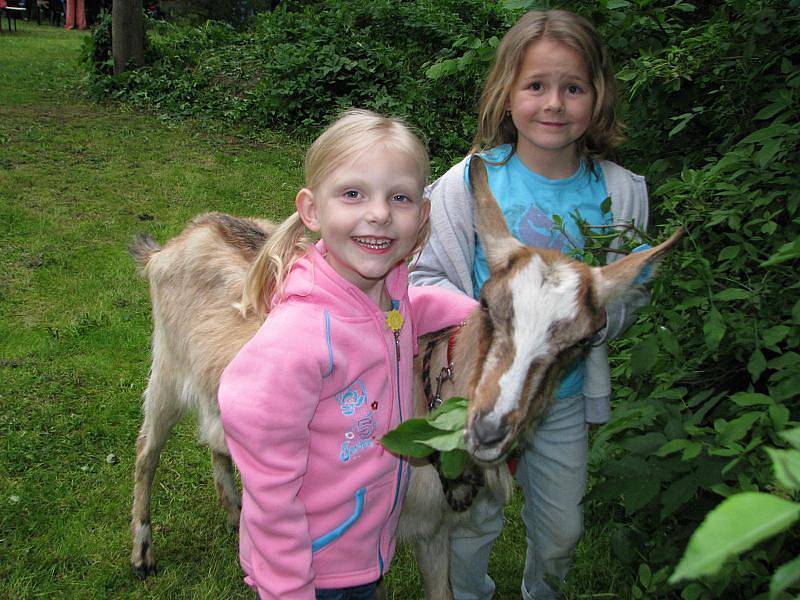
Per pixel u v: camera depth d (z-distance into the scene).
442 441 1.74
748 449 2.04
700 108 3.51
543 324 2.08
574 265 2.21
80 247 6.37
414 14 11.11
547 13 2.59
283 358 1.98
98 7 22.34
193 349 3.22
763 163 2.62
